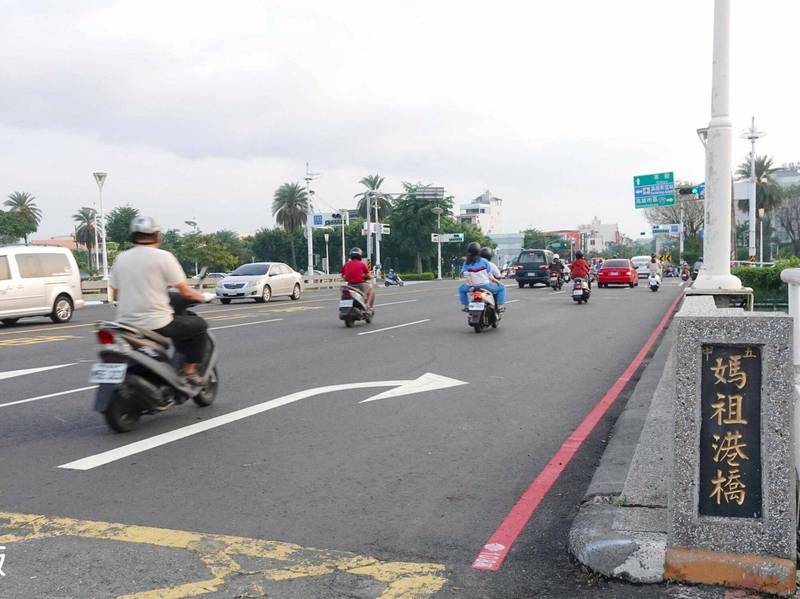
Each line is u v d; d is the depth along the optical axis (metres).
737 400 3.61
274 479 5.62
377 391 9.08
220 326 17.41
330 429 7.18
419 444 6.64
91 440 6.77
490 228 174.25
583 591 3.71
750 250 46.59
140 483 5.51
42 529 4.58
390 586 3.80
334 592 3.73
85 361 11.70
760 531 3.58
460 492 5.33
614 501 4.61
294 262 105.94
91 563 4.07
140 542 4.37
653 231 77.19
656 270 34.28
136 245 7.22
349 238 107.31
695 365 3.60
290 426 7.30
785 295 19.91
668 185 50.12
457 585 3.82
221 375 10.30
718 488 3.65
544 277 38.91
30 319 21.58
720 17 9.66
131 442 6.68
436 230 94.00
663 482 4.77
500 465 6.00
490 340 14.34
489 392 9.05
